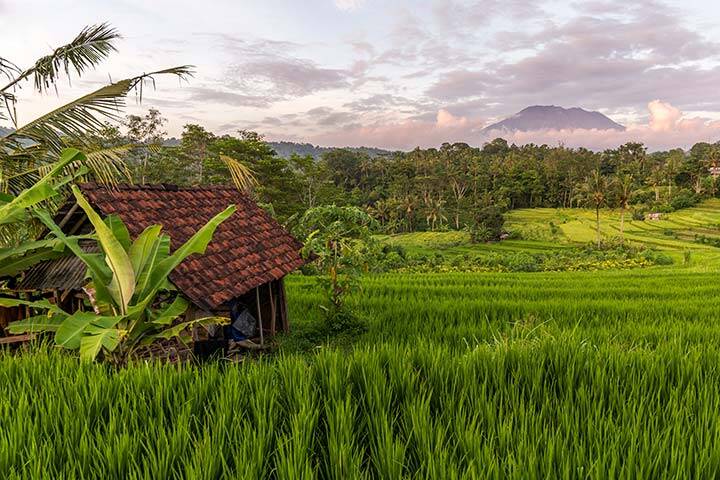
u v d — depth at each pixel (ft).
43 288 24.98
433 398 13.99
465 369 15.08
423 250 193.36
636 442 10.88
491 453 10.07
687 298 47.57
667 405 12.67
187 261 23.72
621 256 139.44
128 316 19.02
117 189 26.53
